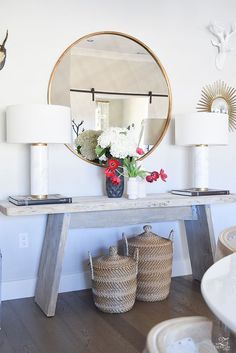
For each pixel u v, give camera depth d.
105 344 2.29
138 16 3.40
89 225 2.84
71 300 3.04
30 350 2.22
